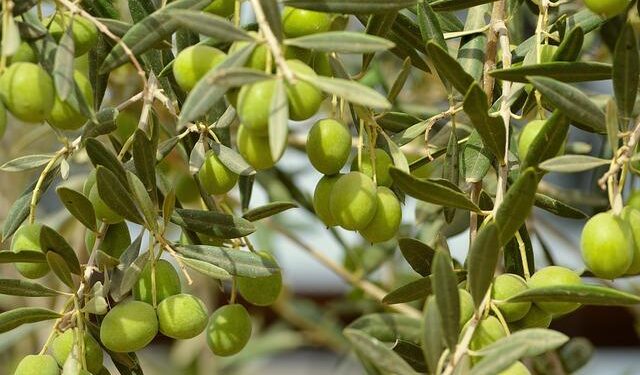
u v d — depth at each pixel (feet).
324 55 2.39
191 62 2.29
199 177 2.57
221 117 2.59
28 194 2.61
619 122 2.48
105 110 2.54
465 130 2.96
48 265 2.47
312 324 4.83
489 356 2.18
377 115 2.64
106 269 2.43
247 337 2.55
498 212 2.31
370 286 3.97
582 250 2.30
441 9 2.66
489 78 2.64
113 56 2.40
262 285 2.54
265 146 2.24
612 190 2.29
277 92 2.16
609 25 3.11
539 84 2.30
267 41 2.21
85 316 2.46
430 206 3.46
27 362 2.41
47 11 3.35
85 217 2.45
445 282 2.19
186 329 2.40
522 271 2.64
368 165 2.44
